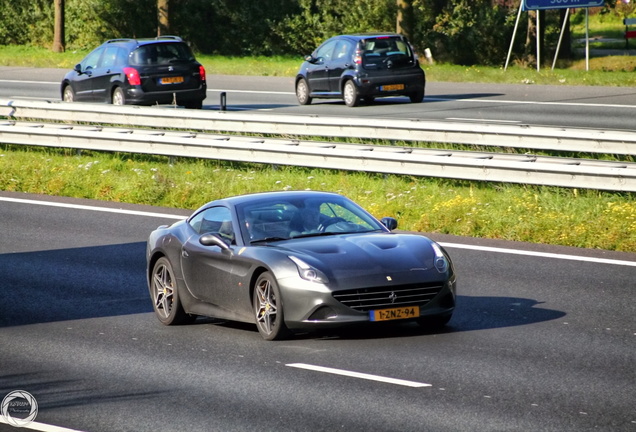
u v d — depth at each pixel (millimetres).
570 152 40562
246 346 21234
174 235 24609
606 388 16906
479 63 110688
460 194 37062
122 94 60344
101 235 35844
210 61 110688
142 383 18609
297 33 123000
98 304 26391
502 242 31875
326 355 19984
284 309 20906
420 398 16672
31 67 104688
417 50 112562
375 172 39438
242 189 40812
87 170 46781
